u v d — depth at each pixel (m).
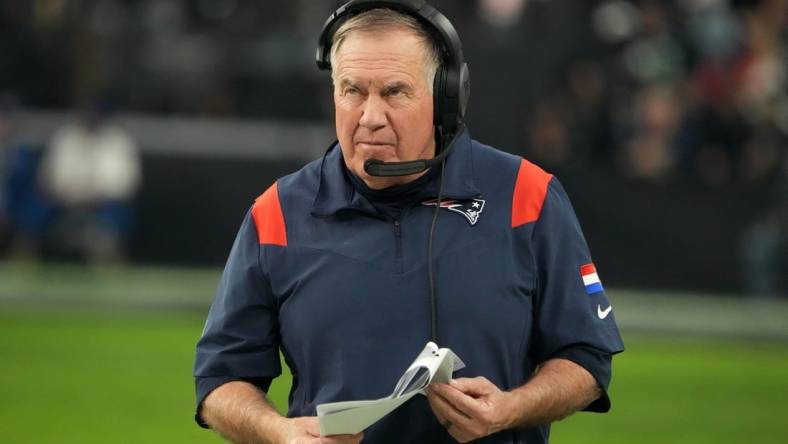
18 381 34.19
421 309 9.95
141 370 36.06
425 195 10.13
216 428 10.39
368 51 9.69
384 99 9.73
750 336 44.09
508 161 10.38
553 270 10.17
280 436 9.73
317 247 10.16
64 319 44.84
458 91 9.98
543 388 9.88
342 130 9.86
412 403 9.97
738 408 32.69
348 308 9.99
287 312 10.20
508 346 10.01
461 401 9.34
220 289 10.56
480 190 10.20
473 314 9.94
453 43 9.91
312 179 10.40
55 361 37.22
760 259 49.66
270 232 10.32
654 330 44.66
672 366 39.19
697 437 29.17
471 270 9.99
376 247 10.06
